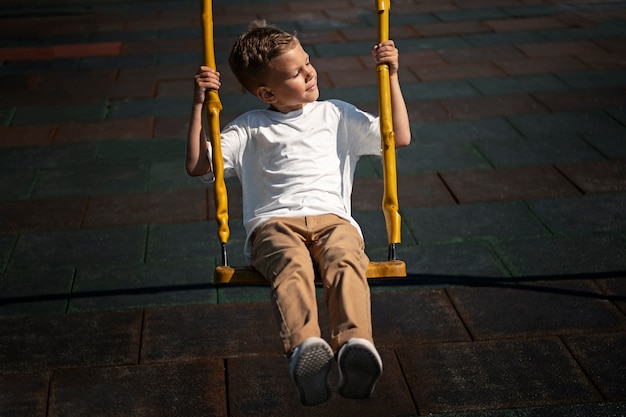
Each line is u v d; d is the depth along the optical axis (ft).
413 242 16.96
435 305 14.74
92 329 14.33
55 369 13.30
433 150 21.30
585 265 15.89
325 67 27.86
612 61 27.55
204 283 15.69
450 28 31.96
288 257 9.82
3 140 22.70
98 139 22.61
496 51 29.04
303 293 9.48
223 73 27.63
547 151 21.03
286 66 10.55
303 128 11.16
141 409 12.36
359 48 29.76
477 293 15.06
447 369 13.05
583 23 32.01
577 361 13.14
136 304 15.06
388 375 12.96
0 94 26.27
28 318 14.67
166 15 35.50
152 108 24.79
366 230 17.51
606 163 20.25
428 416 12.03
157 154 21.59
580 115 23.29
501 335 13.85
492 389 12.56
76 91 26.40
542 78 26.25
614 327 13.96
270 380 12.90
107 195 19.39
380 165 20.58
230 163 11.20
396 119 11.10
